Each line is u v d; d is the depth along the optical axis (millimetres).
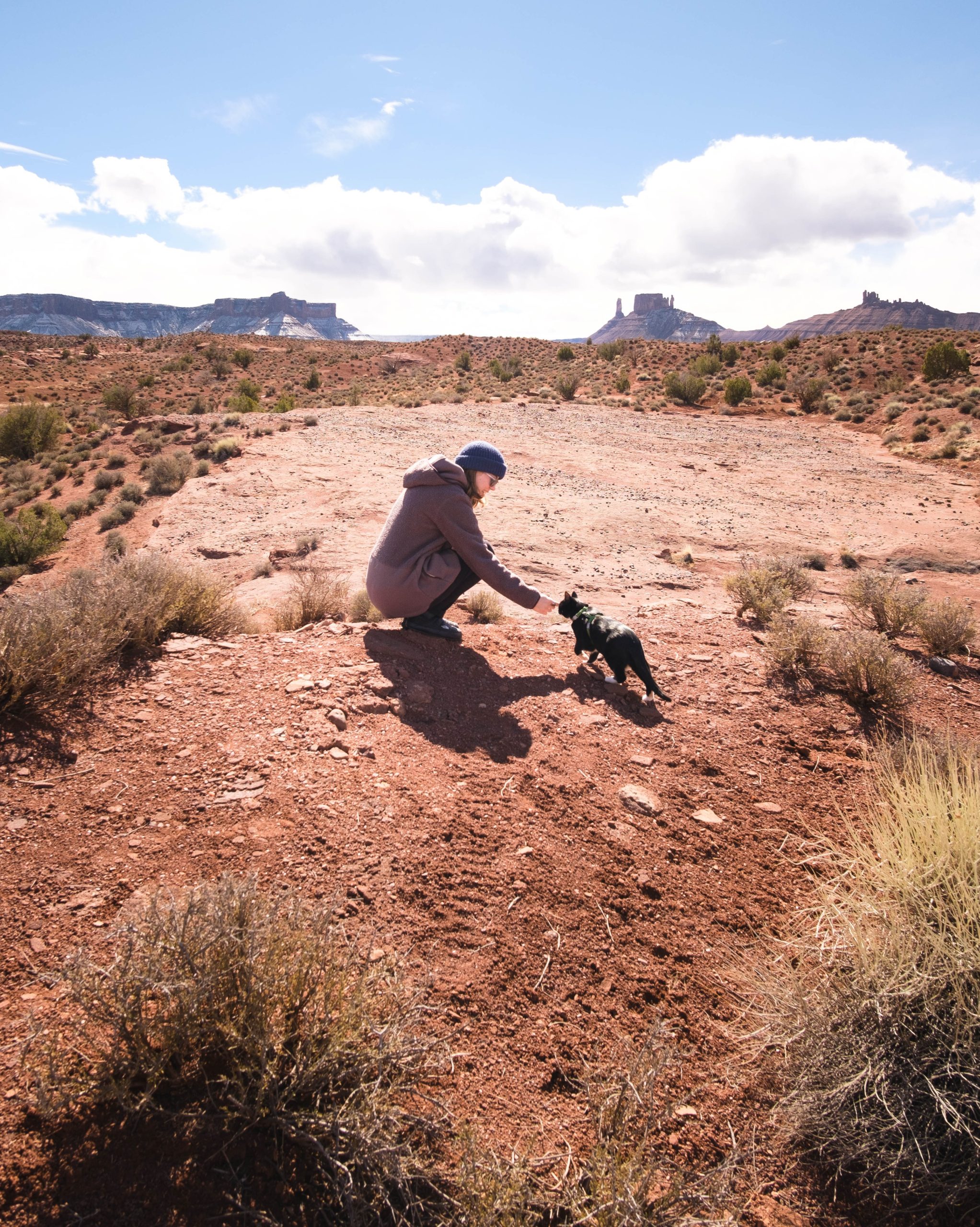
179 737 3779
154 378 73312
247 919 2170
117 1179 1793
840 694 5500
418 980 2574
